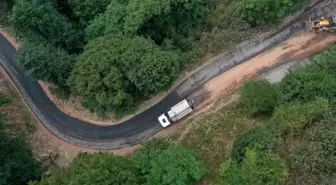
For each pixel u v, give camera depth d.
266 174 41.50
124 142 59.62
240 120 51.78
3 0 69.06
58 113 63.81
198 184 46.59
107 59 53.72
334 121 42.41
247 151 43.00
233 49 59.78
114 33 59.25
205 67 59.81
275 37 60.03
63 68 57.38
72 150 61.19
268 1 55.72
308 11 61.12
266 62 58.66
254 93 49.75
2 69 67.50
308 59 57.91
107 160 45.09
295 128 44.31
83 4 63.56
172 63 54.75
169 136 55.97
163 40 61.12
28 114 63.72
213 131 52.38
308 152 41.19
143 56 53.41
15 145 57.41
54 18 59.72
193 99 58.41
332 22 58.53
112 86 53.84
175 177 43.56
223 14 61.28
